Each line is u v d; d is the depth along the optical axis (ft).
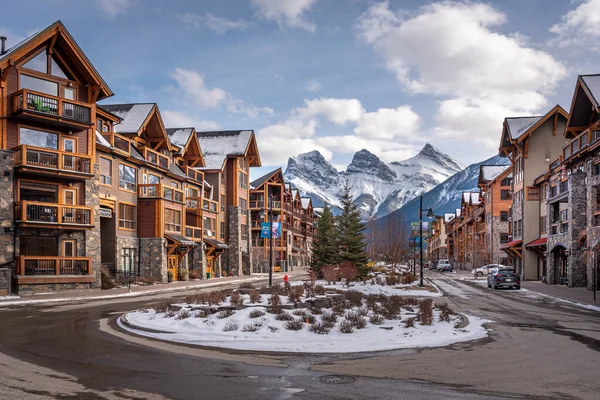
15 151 94.58
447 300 87.40
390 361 34.50
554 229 144.05
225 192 206.08
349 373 30.99
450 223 387.34
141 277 131.54
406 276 138.62
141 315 54.90
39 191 99.81
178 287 115.55
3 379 28.94
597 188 114.93
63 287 99.35
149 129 147.95
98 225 108.27
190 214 167.32
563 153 135.64
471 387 27.84
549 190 147.13
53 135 101.91
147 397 25.57
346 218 142.31
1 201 92.02
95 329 48.55
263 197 258.98
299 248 314.55
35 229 97.91
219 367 32.37
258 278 179.11
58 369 31.55
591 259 112.78
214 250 180.34
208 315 49.78
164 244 135.64
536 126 167.12
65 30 100.63
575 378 30.04
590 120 130.72
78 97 106.83
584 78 120.67
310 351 37.45
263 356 35.86
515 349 39.42
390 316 51.26
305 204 354.13
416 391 26.96
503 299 91.30
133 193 133.28
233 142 209.87
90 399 25.09
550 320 59.72
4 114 94.07
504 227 232.73
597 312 70.85
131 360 34.30
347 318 48.65
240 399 25.31
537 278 168.55
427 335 43.96
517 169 183.83
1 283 89.25
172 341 41.34
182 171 167.63
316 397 25.73
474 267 277.64
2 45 106.52
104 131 125.90
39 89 100.27
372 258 259.80
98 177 109.60
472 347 40.04
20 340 42.22
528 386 28.14
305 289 67.62
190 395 25.95
